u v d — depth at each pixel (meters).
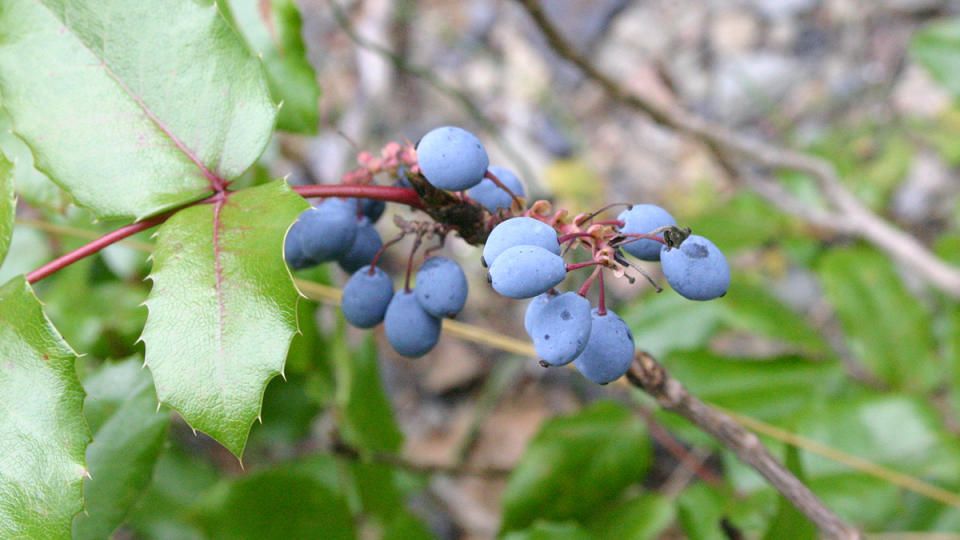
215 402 0.23
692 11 0.74
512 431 0.55
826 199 0.52
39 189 0.29
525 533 0.34
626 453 0.35
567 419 0.36
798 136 0.63
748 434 0.27
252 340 0.23
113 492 0.29
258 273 0.24
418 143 0.25
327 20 0.74
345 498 0.35
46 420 0.24
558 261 0.23
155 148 0.25
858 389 0.38
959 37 0.46
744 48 0.71
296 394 0.39
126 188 0.25
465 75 0.72
